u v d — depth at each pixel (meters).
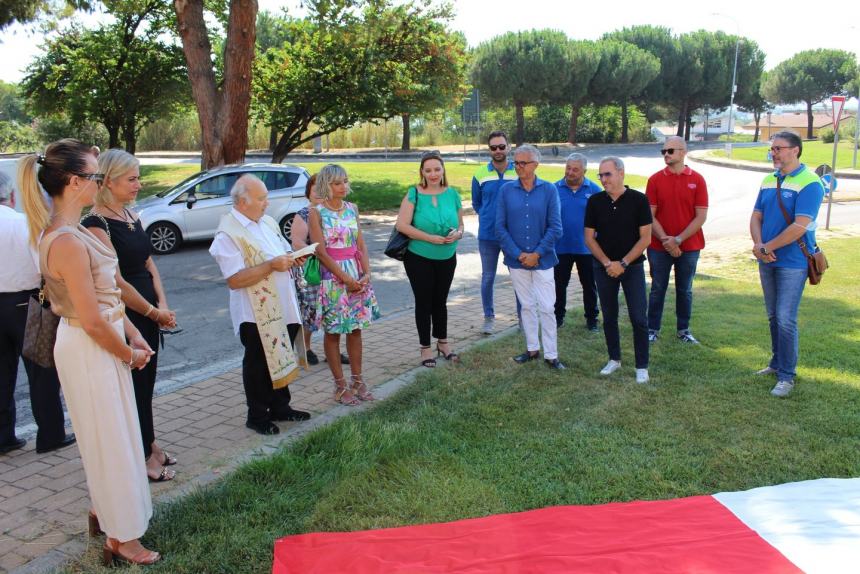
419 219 5.79
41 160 2.88
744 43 55.16
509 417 4.84
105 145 36.31
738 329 7.01
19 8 16.69
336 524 3.52
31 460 4.38
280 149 20.33
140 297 3.74
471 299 8.80
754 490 3.65
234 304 4.50
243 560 3.22
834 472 3.98
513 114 55.22
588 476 3.97
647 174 28.61
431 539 3.29
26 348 3.24
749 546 3.08
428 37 19.73
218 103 15.02
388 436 4.43
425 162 5.71
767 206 5.38
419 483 3.90
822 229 14.34
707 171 31.14
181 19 14.56
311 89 19.20
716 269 10.53
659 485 3.85
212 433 4.70
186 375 6.16
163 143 46.91
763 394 5.20
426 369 5.91
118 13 20.45
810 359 5.96
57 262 2.82
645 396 5.21
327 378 5.83
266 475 3.96
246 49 14.41
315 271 4.97
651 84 52.97
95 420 3.00
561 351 6.42
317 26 18.86
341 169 4.99
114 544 3.17
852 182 25.02
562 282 7.20
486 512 3.62
